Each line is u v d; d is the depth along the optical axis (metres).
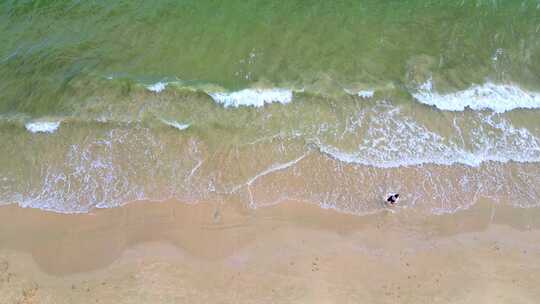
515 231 19.28
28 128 21.78
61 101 22.67
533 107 22.73
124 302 17.19
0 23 25.83
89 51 24.67
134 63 24.19
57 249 18.55
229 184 20.14
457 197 20.05
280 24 25.75
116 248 18.56
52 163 20.78
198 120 22.00
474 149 21.33
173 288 17.53
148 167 20.66
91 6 26.44
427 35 25.42
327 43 24.98
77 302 17.22
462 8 26.39
